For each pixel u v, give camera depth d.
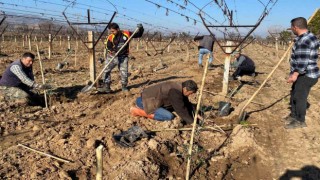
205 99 7.59
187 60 17.48
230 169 4.46
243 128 5.45
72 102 7.24
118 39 7.80
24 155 4.54
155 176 4.04
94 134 5.22
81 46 29.81
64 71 12.13
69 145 4.81
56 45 30.05
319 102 7.81
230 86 9.45
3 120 5.84
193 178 4.16
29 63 6.96
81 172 4.17
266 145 5.13
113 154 4.59
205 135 5.36
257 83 10.07
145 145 4.68
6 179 3.89
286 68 15.42
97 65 14.62
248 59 10.91
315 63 5.31
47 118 6.10
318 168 4.46
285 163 4.60
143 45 36.50
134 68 13.84
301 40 5.17
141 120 5.89
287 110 6.92
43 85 6.80
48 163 4.30
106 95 7.82
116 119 6.02
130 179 3.89
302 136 5.48
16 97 6.93
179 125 5.70
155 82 9.97
